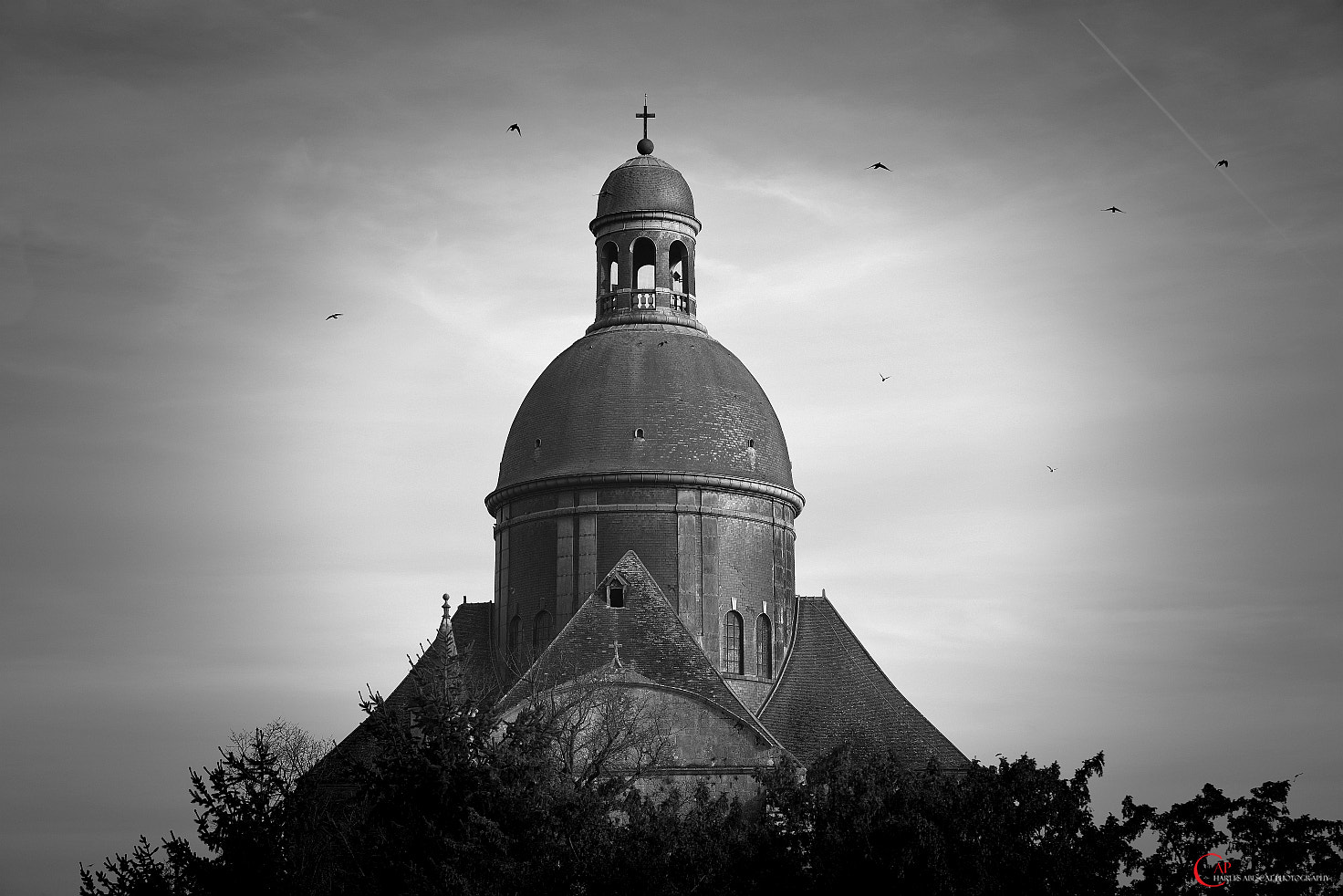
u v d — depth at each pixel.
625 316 101.75
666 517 94.88
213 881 74.38
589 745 79.62
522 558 96.62
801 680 96.00
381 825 68.56
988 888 65.62
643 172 103.56
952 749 91.62
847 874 65.75
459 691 73.31
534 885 62.72
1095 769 71.31
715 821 69.19
